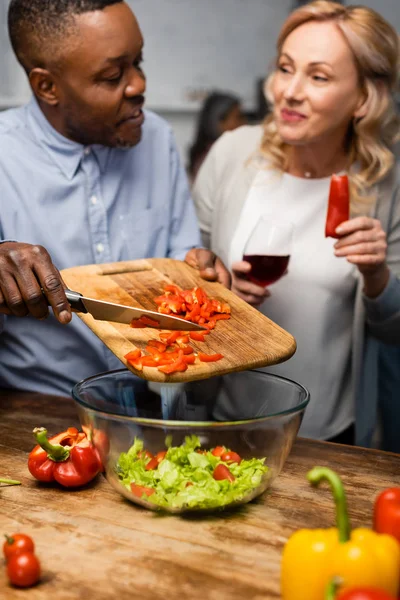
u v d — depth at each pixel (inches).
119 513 53.5
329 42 80.6
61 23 69.8
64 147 80.6
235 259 93.1
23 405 75.5
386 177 92.0
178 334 61.2
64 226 82.7
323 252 90.4
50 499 55.6
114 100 73.6
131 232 86.9
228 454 53.4
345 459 63.9
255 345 60.9
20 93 194.4
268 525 52.1
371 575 38.6
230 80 220.4
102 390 58.7
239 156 98.7
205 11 213.0
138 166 87.2
